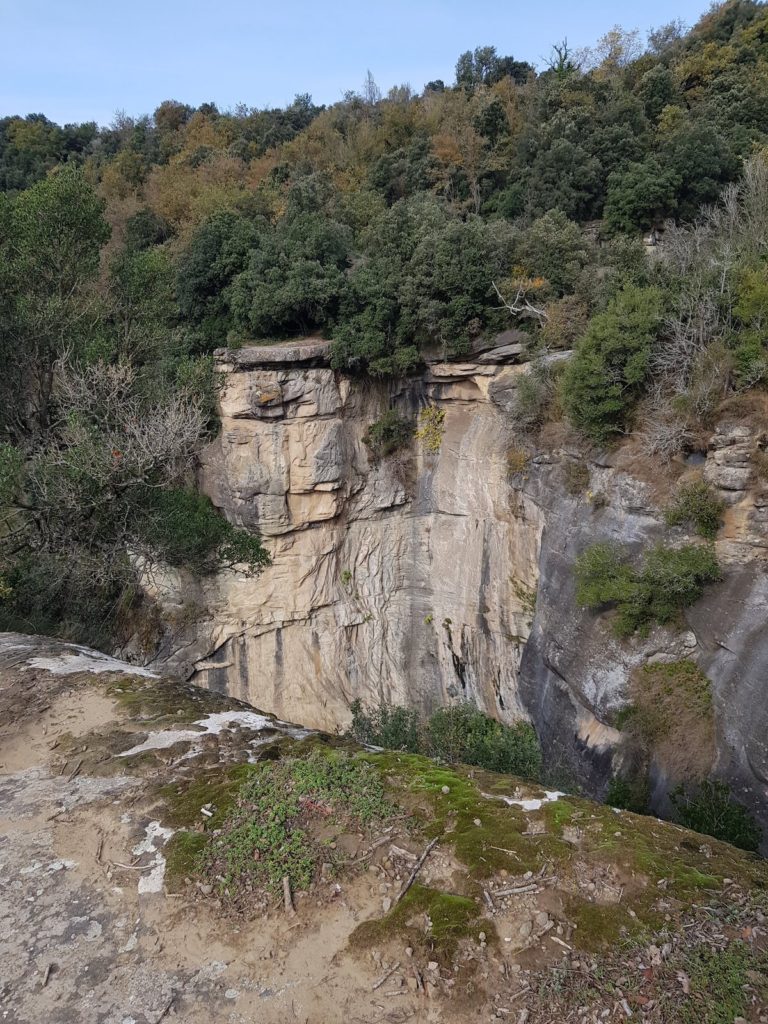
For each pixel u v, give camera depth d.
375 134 36.06
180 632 20.33
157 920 3.96
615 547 13.61
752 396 12.09
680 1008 3.20
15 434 14.37
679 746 11.82
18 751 6.07
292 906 3.92
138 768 5.53
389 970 3.51
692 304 13.52
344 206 28.88
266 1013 3.35
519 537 18.19
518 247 20.00
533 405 16.84
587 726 13.97
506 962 3.50
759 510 11.76
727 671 11.57
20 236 13.89
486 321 19.78
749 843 9.93
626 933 3.62
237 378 19.75
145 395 15.30
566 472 15.79
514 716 18.53
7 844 4.72
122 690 7.10
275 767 5.26
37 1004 3.46
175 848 4.48
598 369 13.88
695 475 12.83
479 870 4.06
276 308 20.52
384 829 4.49
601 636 13.59
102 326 15.54
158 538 14.75
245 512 20.25
